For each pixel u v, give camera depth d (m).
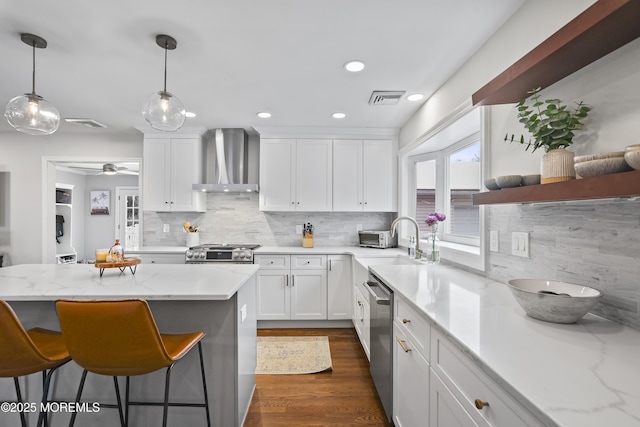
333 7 1.63
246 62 2.20
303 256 3.60
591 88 1.17
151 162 3.83
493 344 0.93
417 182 3.68
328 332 3.51
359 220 4.21
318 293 3.59
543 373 0.76
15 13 1.66
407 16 1.70
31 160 4.04
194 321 1.74
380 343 2.04
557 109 1.27
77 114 3.30
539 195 1.12
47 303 1.72
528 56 1.19
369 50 2.04
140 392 1.74
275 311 3.58
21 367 1.35
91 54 2.08
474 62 2.06
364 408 2.10
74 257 7.02
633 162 0.81
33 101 1.85
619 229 1.09
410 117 3.41
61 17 1.70
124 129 3.89
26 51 2.04
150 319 1.28
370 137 3.89
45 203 4.04
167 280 1.80
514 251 1.66
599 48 1.04
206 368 1.75
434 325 1.22
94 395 1.73
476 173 2.80
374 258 3.27
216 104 3.03
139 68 2.28
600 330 1.04
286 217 4.18
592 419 0.58
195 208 3.83
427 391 1.30
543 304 1.09
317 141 3.86
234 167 3.91
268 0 1.57
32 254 4.02
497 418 0.80
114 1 1.58
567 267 1.32
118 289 1.58
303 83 2.54
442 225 3.23
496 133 1.80
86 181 7.58
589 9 0.91
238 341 1.77
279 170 3.84
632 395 0.66
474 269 2.06
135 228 7.63
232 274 1.98
